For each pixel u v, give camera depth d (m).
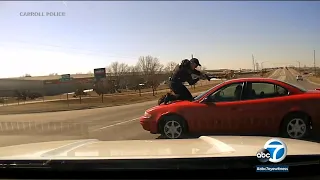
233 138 3.81
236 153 2.77
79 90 58.25
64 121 15.59
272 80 7.04
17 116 21.64
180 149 3.10
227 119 6.87
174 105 7.23
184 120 7.08
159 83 67.94
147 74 71.25
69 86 76.62
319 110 6.64
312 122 6.66
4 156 2.98
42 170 2.75
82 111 24.50
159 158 2.67
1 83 70.62
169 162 2.63
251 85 7.03
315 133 7.05
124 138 8.93
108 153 2.98
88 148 3.33
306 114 6.67
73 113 22.47
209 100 7.09
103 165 2.67
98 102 36.72
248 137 3.93
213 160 2.62
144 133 9.83
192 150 3.03
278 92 6.94
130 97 45.12
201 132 7.04
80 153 3.02
